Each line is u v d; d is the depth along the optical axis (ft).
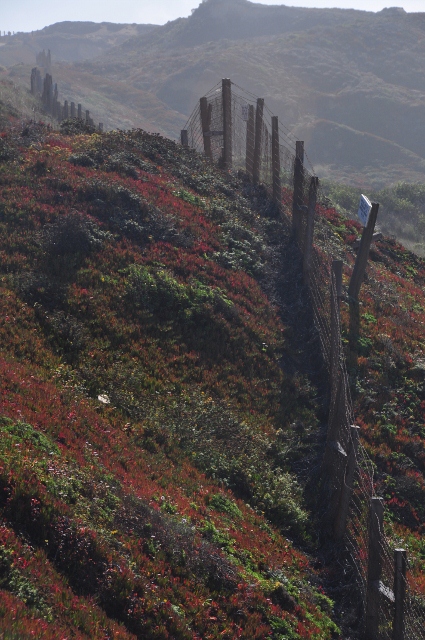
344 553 41.01
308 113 353.51
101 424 43.09
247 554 36.11
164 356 54.75
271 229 82.84
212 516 38.29
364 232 67.67
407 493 48.80
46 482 30.60
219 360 57.26
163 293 61.00
